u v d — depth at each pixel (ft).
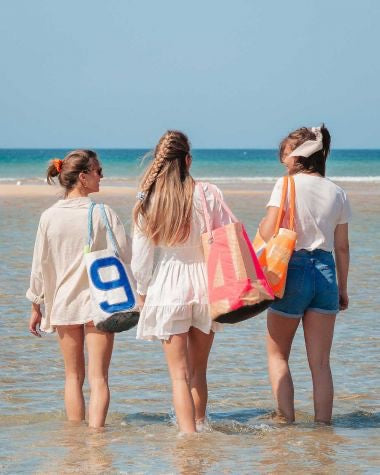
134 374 29.40
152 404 25.89
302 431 22.88
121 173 286.87
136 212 22.36
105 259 22.88
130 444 21.35
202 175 269.64
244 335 35.86
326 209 23.94
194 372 23.32
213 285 21.63
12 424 23.49
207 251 21.88
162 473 18.83
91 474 18.74
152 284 22.49
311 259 23.85
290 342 24.72
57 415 24.47
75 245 23.40
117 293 22.53
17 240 69.31
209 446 21.16
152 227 22.09
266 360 31.45
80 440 21.76
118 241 23.50
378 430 23.04
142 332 22.49
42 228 23.65
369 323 38.24
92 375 23.43
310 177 24.14
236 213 99.91
